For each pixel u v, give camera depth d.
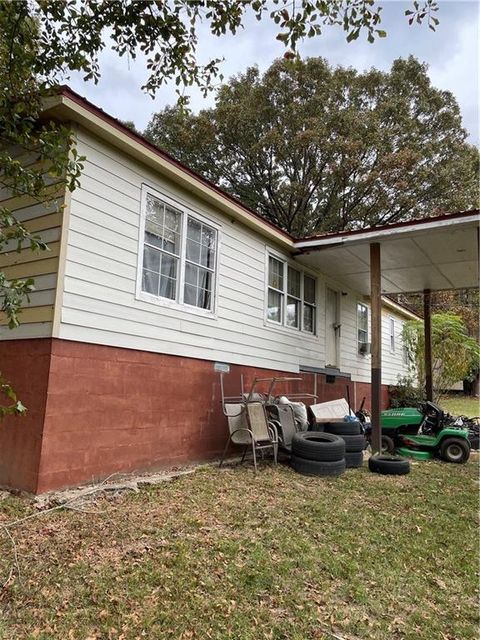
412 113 20.94
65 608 2.67
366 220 20.77
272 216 22.52
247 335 7.83
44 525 3.79
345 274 10.77
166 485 5.16
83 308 4.91
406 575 3.34
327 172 19.88
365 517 4.51
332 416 7.80
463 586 3.22
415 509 4.89
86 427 4.89
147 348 5.73
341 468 6.39
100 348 5.10
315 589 3.05
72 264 4.80
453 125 21.11
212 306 7.02
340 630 2.63
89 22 4.34
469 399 22.52
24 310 4.86
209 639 2.48
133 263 5.59
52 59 4.39
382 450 8.38
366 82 20.45
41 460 4.42
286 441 7.01
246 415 6.62
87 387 4.92
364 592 3.04
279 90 20.08
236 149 21.45
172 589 2.92
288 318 9.33
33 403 4.60
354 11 3.79
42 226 4.89
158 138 22.09
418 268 9.85
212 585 3.00
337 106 20.11
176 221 6.40
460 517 4.71
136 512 4.21
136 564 3.21
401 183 19.31
